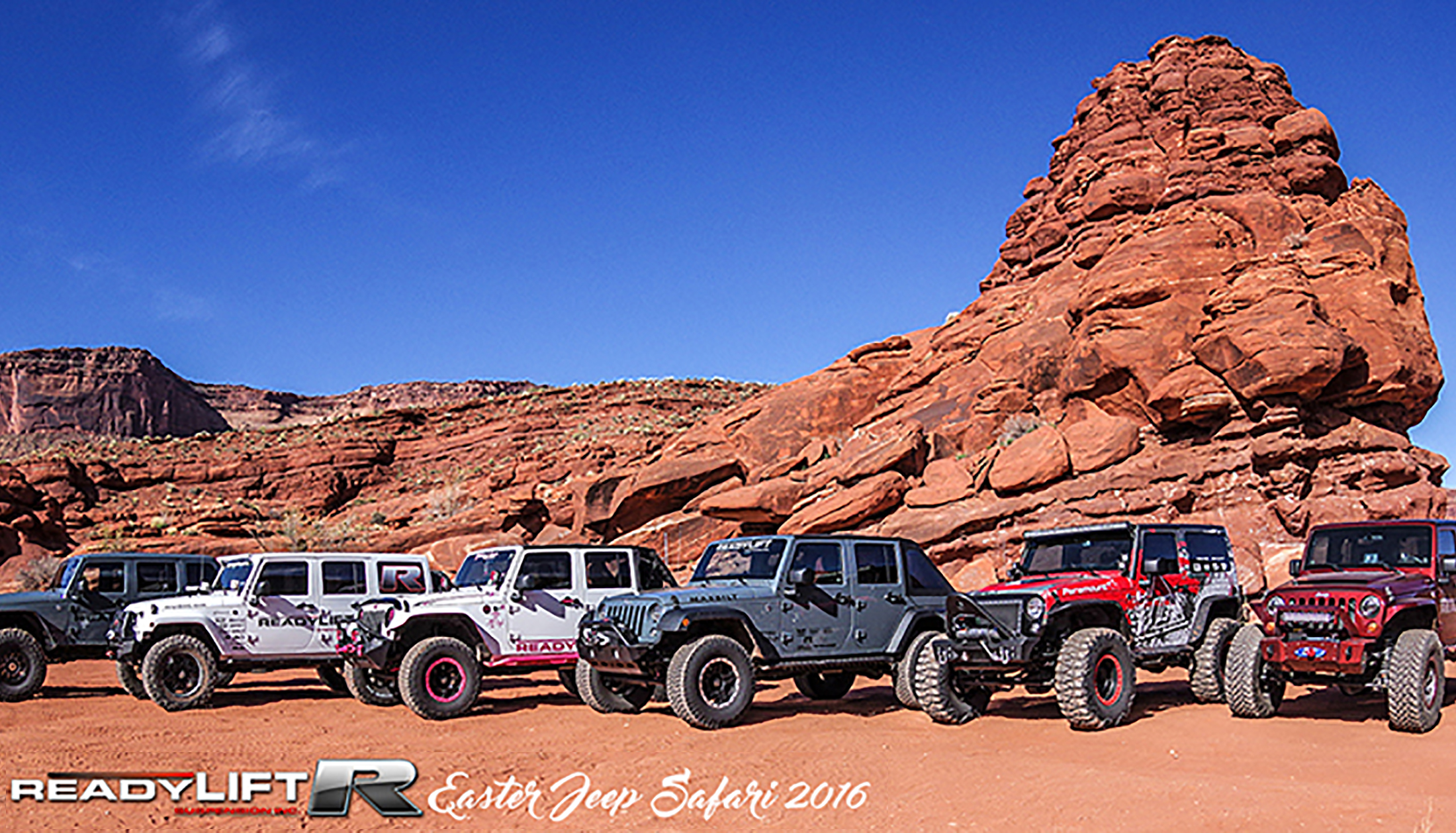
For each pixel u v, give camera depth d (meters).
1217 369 25.47
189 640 13.91
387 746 10.45
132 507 53.09
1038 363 30.31
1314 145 31.27
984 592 11.20
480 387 167.25
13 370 129.50
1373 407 25.70
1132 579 11.41
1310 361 23.62
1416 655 9.84
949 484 27.55
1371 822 6.38
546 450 54.47
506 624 13.52
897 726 11.30
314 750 10.11
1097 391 28.44
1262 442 24.52
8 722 12.57
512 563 13.88
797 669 12.20
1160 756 9.00
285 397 163.25
